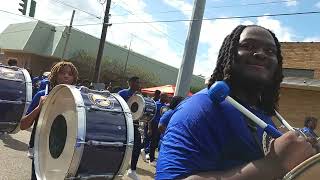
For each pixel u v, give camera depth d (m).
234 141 1.79
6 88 7.48
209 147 1.75
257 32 2.00
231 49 1.98
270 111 2.15
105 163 4.98
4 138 10.45
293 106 16.94
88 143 4.72
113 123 5.06
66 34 45.28
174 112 1.93
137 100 12.21
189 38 12.36
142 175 9.34
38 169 4.82
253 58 1.96
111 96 5.48
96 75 31.58
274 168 1.60
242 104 1.97
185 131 1.77
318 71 18.02
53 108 4.79
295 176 1.51
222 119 1.79
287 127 2.12
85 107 4.81
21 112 7.62
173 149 1.76
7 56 47.62
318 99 16.38
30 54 45.06
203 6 12.40
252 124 1.87
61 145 4.71
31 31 45.22
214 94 1.78
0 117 7.52
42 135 4.89
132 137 5.20
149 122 11.72
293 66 18.73
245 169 1.63
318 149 1.66
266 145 1.85
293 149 1.59
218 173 1.69
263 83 2.00
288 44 18.94
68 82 5.17
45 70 45.50
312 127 9.14
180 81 12.36
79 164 4.69
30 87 7.71
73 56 45.06
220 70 2.04
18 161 8.25
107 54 48.66
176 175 1.71
